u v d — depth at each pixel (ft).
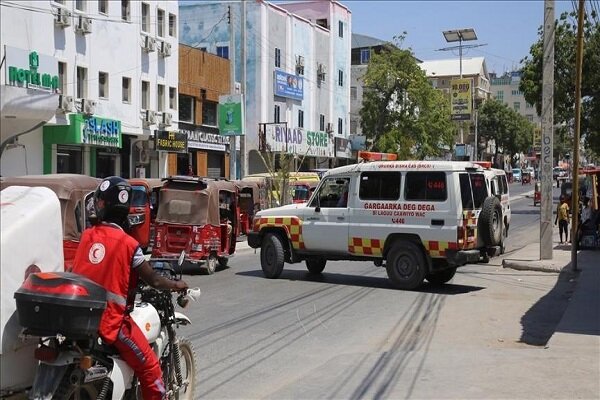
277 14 157.28
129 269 14.98
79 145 95.71
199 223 52.01
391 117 175.42
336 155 182.50
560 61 118.11
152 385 15.38
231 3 149.38
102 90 98.22
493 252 45.42
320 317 35.45
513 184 297.53
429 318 35.47
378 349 28.35
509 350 27.14
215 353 27.48
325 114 181.98
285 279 50.03
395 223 44.37
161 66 113.09
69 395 14.02
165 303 17.35
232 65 102.47
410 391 21.42
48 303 13.19
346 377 23.29
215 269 56.49
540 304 40.14
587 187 81.35
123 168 108.47
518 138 304.50
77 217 36.88
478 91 337.31
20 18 81.51
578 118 52.39
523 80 124.77
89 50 94.68
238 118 100.99
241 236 90.27
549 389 21.20
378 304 39.47
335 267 58.54
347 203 46.80
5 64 77.10
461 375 23.15
